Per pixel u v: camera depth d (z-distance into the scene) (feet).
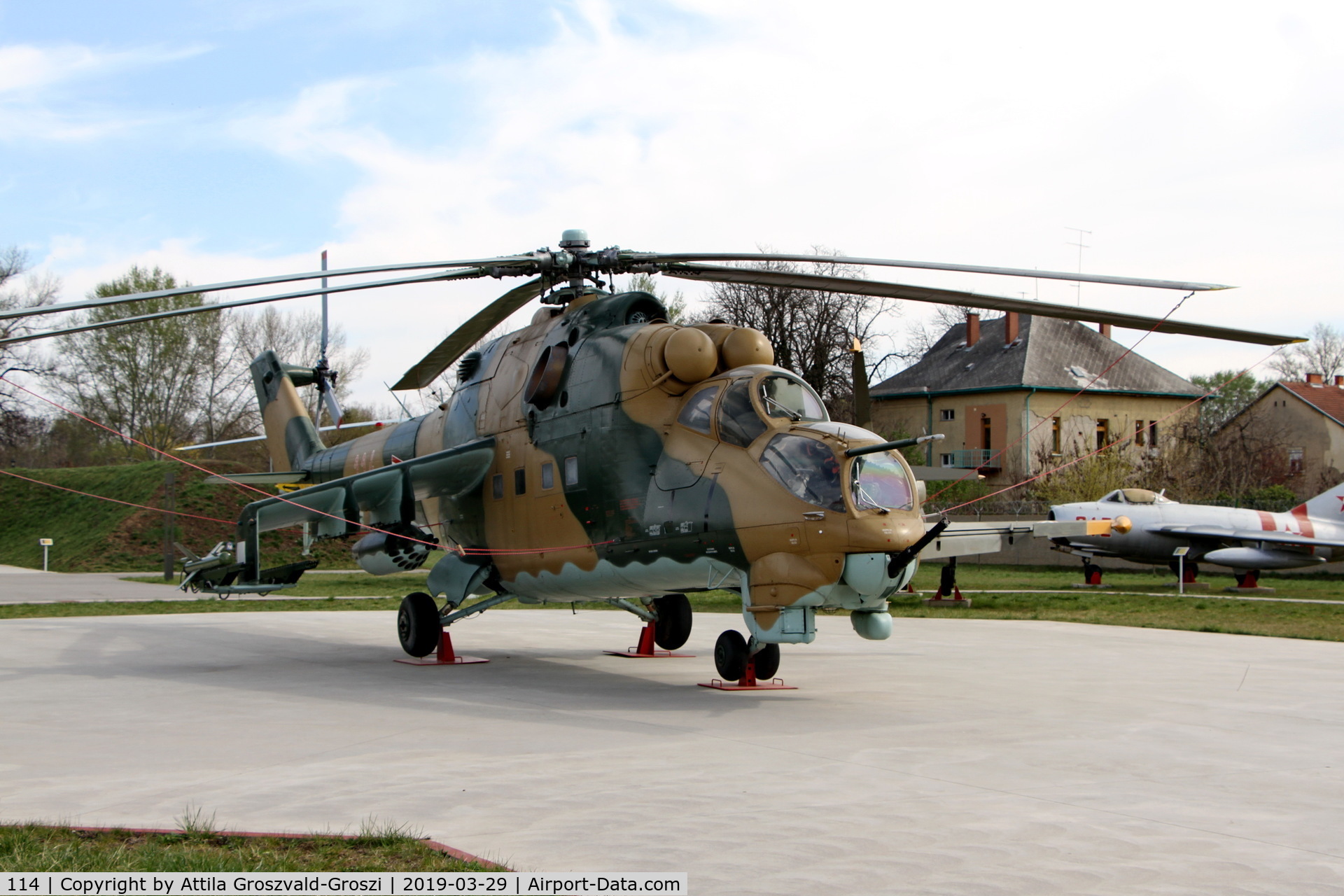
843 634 64.59
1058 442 174.29
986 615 76.95
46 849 17.75
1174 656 51.72
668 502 37.55
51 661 49.75
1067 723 32.55
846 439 34.01
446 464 46.96
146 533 149.89
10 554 156.25
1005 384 173.58
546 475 43.55
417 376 47.91
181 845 18.35
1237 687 40.83
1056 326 183.62
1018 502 143.64
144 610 82.53
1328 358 261.85
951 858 18.04
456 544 52.13
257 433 231.30
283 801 21.85
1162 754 27.78
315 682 42.45
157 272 216.33
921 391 184.44
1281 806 22.16
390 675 45.24
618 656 53.26
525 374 46.09
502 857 17.84
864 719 33.30
